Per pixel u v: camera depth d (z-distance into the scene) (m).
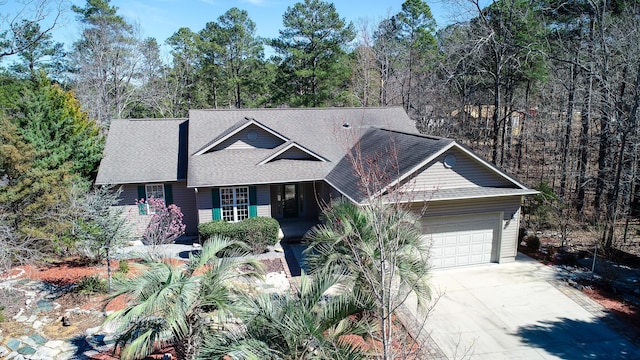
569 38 24.86
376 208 7.94
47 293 13.29
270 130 20.78
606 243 17.42
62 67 45.00
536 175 31.17
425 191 15.27
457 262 16.50
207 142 21.06
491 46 27.23
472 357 10.65
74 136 20.22
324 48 43.25
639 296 14.03
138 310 7.47
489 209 16.19
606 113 19.47
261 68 52.59
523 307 13.28
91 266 15.64
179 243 19.11
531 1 25.47
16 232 13.84
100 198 14.00
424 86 40.12
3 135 14.66
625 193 20.48
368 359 7.32
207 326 8.52
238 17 50.44
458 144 15.21
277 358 6.90
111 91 43.41
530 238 18.33
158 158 20.80
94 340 10.75
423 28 46.34
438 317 12.63
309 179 19.39
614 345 11.20
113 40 42.69
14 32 19.98
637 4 21.09
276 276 15.16
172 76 51.03
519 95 36.34
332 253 10.61
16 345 10.48
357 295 7.62
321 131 23.00
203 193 18.59
